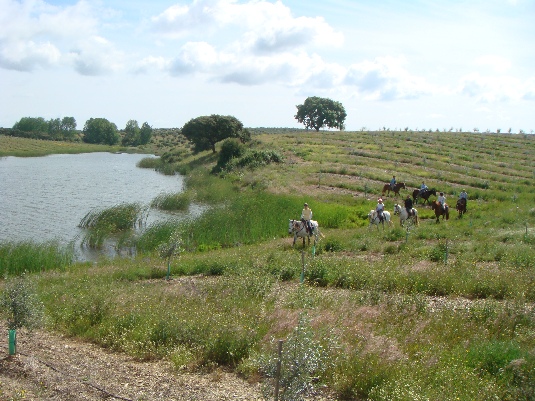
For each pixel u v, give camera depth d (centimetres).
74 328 1583
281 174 6134
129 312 1631
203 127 9100
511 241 2852
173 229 3303
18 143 14762
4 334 1534
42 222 3938
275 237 3394
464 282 1950
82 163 10188
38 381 1173
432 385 1076
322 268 2189
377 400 1059
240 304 1708
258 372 1220
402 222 3541
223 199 5081
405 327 1443
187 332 1441
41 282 2195
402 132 11369
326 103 14250
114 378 1203
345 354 1212
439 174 6047
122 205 4200
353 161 6912
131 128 17350
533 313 1505
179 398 1095
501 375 1123
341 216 3869
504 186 5544
